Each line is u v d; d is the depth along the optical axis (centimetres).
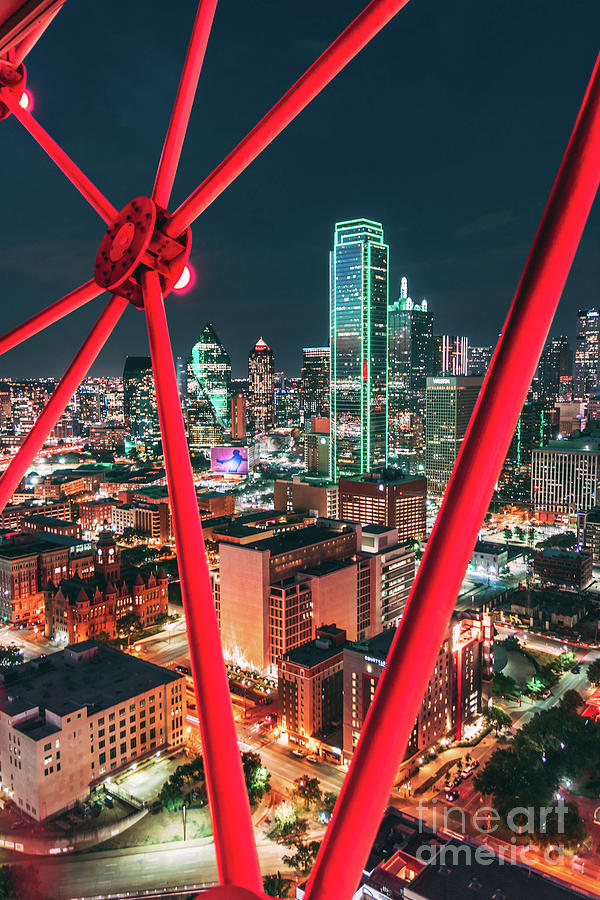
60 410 1380
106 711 10631
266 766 11488
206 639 823
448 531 540
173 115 1294
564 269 537
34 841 9188
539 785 9456
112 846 9256
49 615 17538
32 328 1505
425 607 541
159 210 1205
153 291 1174
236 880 653
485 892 6594
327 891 531
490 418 537
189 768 10456
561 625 17925
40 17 1174
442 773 10875
